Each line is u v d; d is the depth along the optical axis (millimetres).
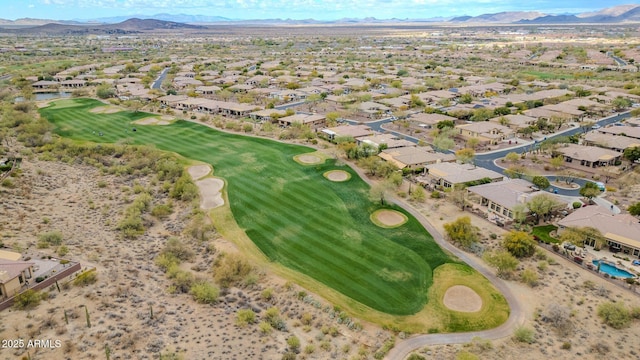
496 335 57281
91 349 47938
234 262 71062
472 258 74938
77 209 89938
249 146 134500
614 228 77375
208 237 82062
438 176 105562
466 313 61750
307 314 60562
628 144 128875
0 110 164875
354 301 64500
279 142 138500
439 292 66438
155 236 81875
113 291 59969
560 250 75625
